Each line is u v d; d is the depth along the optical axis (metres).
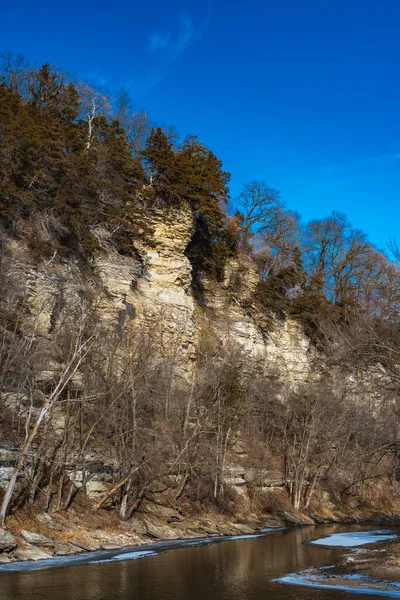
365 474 51.34
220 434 40.25
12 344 29.53
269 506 43.78
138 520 32.53
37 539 25.38
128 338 38.22
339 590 19.39
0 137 40.16
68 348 33.38
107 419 31.53
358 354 26.55
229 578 21.48
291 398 51.03
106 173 48.75
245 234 70.56
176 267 49.72
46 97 52.31
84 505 30.56
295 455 48.84
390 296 36.03
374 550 28.52
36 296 36.09
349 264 77.88
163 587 19.55
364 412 48.00
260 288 59.19
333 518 47.38
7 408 29.56
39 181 40.91
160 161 51.81
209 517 37.84
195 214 56.12
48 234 40.25
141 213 48.97
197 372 42.53
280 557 26.97
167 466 36.03
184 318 47.78
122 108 66.12
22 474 28.05
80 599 17.20
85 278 40.94
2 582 19.31
